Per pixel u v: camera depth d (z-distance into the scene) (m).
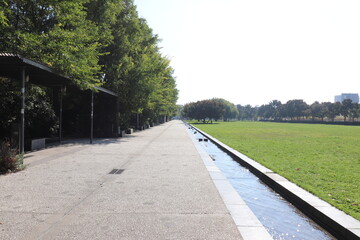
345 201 5.08
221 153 14.05
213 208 4.71
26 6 13.58
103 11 20.31
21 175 7.30
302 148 15.04
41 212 4.43
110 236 3.55
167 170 8.13
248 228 3.87
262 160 10.45
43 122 15.95
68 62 11.53
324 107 107.75
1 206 4.72
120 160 10.00
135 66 23.34
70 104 22.05
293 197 5.65
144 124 36.38
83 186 6.16
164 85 33.53
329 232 4.18
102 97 22.28
